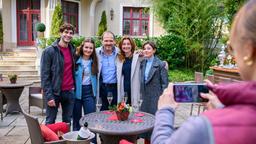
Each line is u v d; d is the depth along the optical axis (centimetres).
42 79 441
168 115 104
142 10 1828
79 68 462
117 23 1819
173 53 1277
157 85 456
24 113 332
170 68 1302
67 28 445
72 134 323
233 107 76
